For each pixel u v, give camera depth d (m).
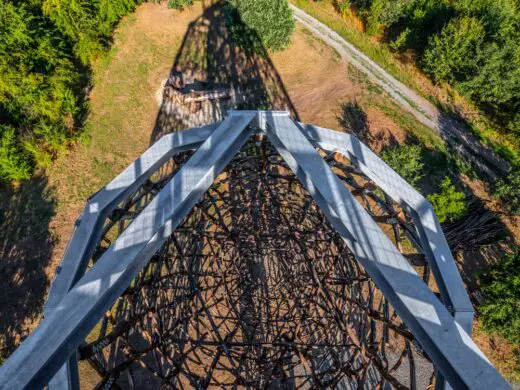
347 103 26.50
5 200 19.81
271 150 12.45
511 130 24.98
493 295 15.23
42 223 19.12
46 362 3.86
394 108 26.47
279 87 27.45
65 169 21.30
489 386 3.92
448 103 27.09
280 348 10.76
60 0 22.67
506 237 19.47
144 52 28.23
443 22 28.25
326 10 34.25
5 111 21.20
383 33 32.12
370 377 14.02
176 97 24.92
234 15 28.02
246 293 15.32
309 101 26.58
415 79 28.50
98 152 22.30
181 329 12.33
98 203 6.80
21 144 20.02
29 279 17.19
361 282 11.07
